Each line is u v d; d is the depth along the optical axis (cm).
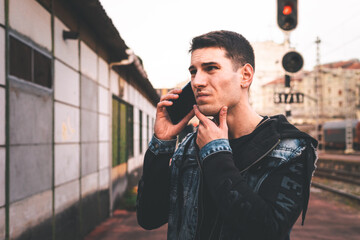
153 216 114
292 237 532
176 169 107
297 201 84
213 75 92
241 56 94
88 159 529
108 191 668
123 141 868
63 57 416
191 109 109
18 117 289
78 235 472
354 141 4038
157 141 110
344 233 557
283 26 625
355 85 5656
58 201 391
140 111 1211
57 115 393
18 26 292
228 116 97
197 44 94
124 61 683
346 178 1397
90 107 543
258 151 90
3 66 262
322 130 3916
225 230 89
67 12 431
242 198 81
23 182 297
